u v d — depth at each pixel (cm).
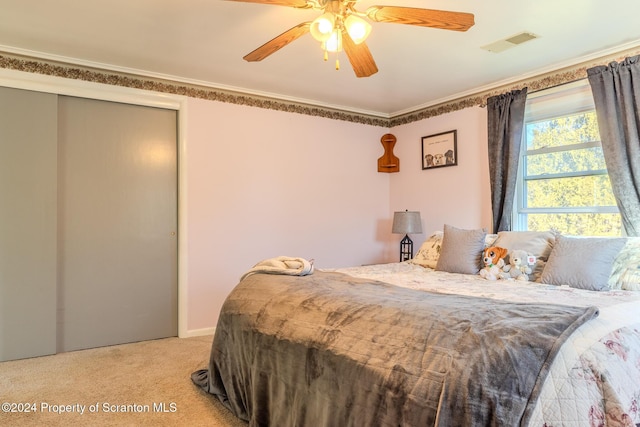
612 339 131
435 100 421
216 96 376
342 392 149
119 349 329
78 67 319
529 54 301
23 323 305
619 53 289
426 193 438
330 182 443
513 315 139
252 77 354
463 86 376
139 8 235
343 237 452
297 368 173
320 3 189
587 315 136
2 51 293
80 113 329
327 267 440
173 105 359
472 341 126
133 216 350
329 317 174
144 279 355
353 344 154
